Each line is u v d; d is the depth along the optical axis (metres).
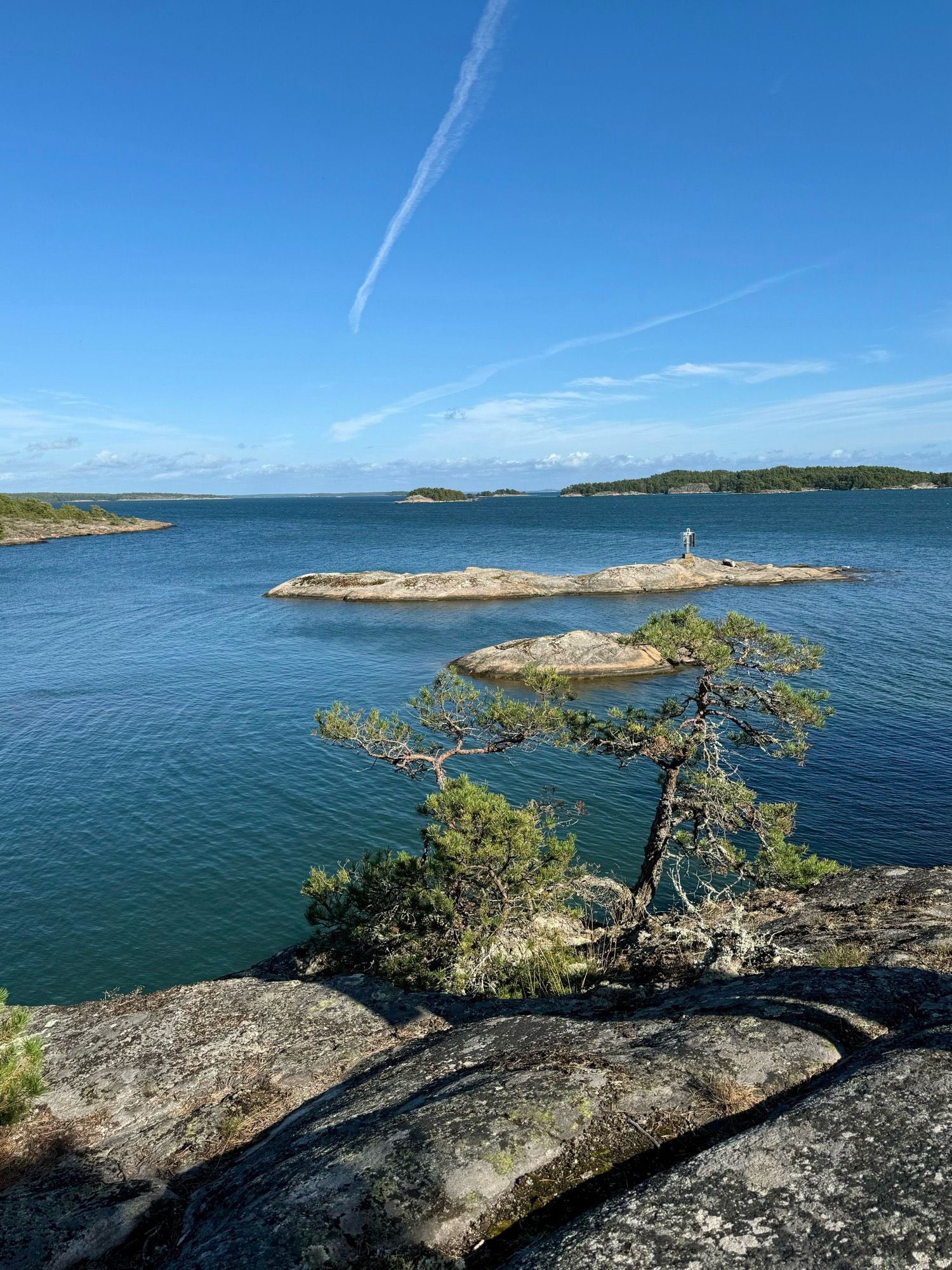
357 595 73.25
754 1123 4.77
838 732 31.70
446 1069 6.41
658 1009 7.77
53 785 28.98
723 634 16.05
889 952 10.27
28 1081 7.84
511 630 58.56
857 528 147.75
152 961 18.53
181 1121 7.66
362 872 14.65
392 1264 4.00
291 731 35.00
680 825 24.23
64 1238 5.93
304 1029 9.38
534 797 27.28
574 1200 4.30
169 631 59.53
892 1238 3.22
